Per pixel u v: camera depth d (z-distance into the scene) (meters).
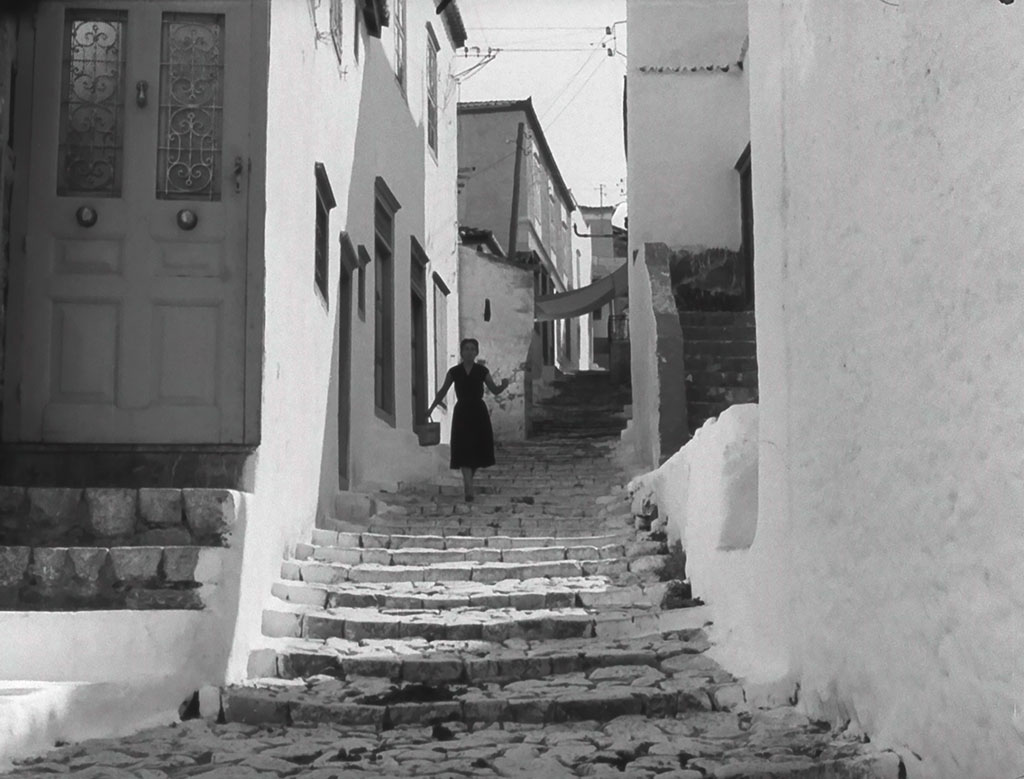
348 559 8.31
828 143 5.14
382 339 13.49
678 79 14.26
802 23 5.52
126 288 7.31
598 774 4.59
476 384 11.34
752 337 13.17
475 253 19.75
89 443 7.21
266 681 6.20
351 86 11.48
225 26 7.52
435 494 11.59
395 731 5.52
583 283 43.12
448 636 6.84
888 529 4.48
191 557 6.16
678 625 6.80
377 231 13.05
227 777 4.54
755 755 4.69
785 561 5.72
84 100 7.44
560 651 6.47
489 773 4.66
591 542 8.78
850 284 4.88
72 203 7.33
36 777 4.39
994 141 3.62
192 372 7.27
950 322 3.95
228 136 7.43
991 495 3.68
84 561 6.12
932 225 4.07
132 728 5.34
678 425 11.66
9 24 7.37
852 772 4.30
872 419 4.64
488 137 30.19
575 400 22.66
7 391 7.20
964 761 3.88
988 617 3.71
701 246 14.06
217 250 7.36
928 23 4.07
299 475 8.51
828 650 5.11
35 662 5.61
